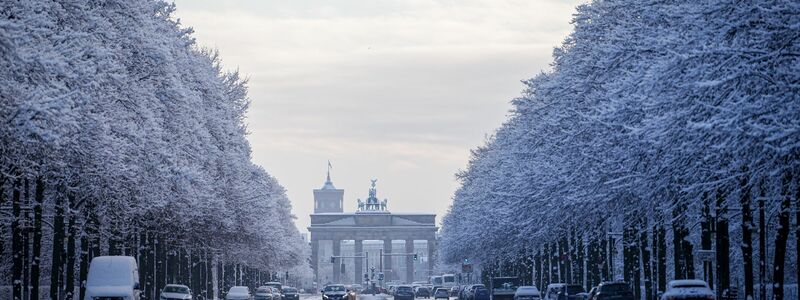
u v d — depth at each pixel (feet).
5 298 280.10
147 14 260.21
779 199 162.81
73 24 196.13
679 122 148.97
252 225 391.24
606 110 190.39
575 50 259.60
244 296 401.49
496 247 427.33
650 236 280.31
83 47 184.65
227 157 370.73
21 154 167.63
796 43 134.41
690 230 242.99
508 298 390.01
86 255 246.68
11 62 139.23
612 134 198.59
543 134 287.89
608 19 252.42
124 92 224.94
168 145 264.52
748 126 134.72
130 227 279.49
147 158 233.76
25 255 236.63
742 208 180.55
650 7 193.47
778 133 130.21
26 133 144.46
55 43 170.91
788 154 138.10
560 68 289.33
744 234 178.81
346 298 430.20
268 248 538.88
